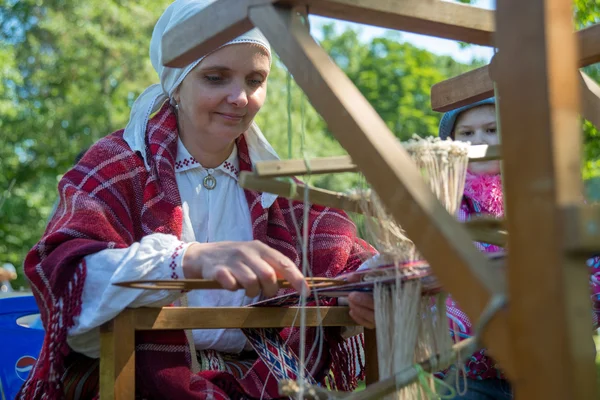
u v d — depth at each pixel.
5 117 11.37
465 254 0.98
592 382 0.85
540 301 0.87
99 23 11.72
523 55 0.90
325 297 1.79
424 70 15.48
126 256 1.51
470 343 1.29
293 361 1.75
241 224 2.01
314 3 1.24
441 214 1.02
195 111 1.90
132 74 11.84
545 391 0.87
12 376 2.52
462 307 0.99
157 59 2.02
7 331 2.56
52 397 1.56
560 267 0.85
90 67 11.71
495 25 0.93
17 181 11.84
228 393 1.73
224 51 1.85
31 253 1.65
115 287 1.48
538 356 0.88
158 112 2.01
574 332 0.85
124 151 1.89
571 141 0.87
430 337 1.45
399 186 1.04
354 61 18.52
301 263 2.02
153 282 1.36
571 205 0.85
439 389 1.44
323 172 1.32
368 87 16.19
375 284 1.44
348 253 2.03
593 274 1.94
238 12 1.30
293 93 12.12
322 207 2.11
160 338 1.64
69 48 11.61
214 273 1.40
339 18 1.32
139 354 1.62
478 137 2.38
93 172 1.82
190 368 1.76
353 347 1.97
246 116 1.95
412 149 1.38
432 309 1.48
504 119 0.92
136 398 1.64
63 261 1.57
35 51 11.76
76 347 1.64
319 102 1.15
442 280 1.01
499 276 0.97
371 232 1.42
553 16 0.89
